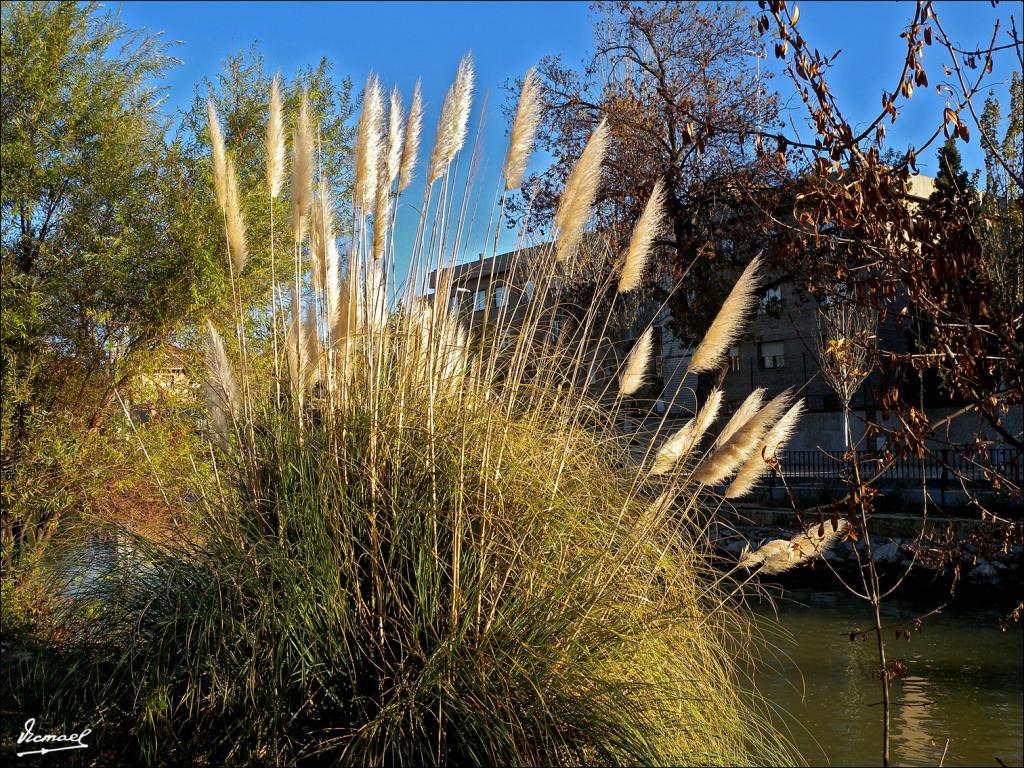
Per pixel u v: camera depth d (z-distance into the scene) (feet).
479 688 12.37
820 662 30.68
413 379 15.46
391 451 14.64
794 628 36.91
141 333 25.90
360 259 16.28
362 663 13.19
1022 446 10.96
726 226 57.67
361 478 14.28
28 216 25.41
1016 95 32.12
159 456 22.00
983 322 10.82
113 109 25.80
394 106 16.49
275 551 13.65
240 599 13.29
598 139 15.78
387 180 16.15
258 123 28.60
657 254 58.08
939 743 22.35
